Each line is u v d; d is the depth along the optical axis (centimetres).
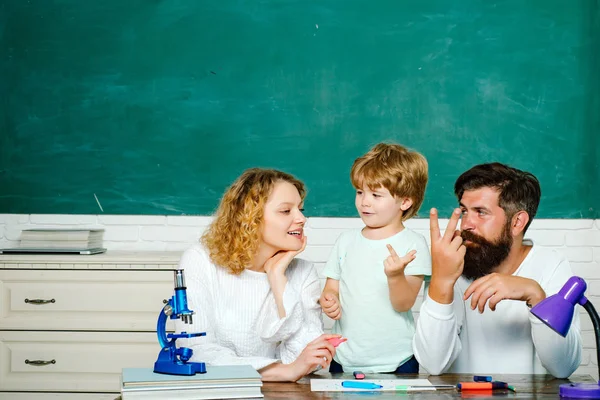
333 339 187
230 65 353
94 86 354
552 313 158
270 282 201
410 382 180
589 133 350
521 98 351
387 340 210
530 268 204
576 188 351
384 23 352
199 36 353
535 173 352
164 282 310
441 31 351
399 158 213
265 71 353
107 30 354
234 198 202
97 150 354
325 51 352
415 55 351
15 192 355
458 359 205
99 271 311
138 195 354
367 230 221
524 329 202
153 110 354
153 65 354
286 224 199
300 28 352
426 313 187
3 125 355
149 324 310
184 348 171
